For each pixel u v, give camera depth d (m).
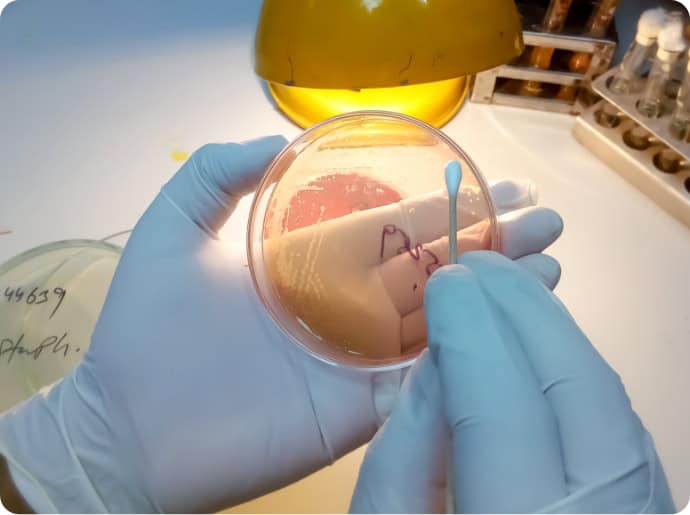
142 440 0.19
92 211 0.25
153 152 0.27
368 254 0.20
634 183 0.26
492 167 0.27
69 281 0.23
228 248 0.22
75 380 0.20
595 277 0.24
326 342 0.20
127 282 0.20
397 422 0.18
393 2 0.20
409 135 0.21
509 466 0.15
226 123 0.28
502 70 0.27
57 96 0.28
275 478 0.20
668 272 0.24
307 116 0.27
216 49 0.30
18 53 0.30
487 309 0.17
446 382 0.16
